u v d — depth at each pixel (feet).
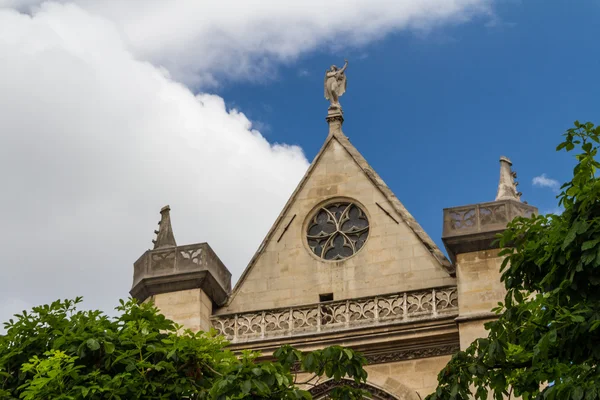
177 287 160.04
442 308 154.40
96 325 116.78
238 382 104.47
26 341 115.96
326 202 167.43
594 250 101.91
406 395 151.23
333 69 178.60
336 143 171.53
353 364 107.14
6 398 111.96
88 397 109.60
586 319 101.55
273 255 165.17
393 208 164.14
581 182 106.11
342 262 162.50
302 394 105.60
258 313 159.84
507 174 160.86
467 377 105.91
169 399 113.29
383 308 156.35
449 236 153.28
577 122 108.17
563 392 97.60
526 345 105.70
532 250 108.17
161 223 167.84
